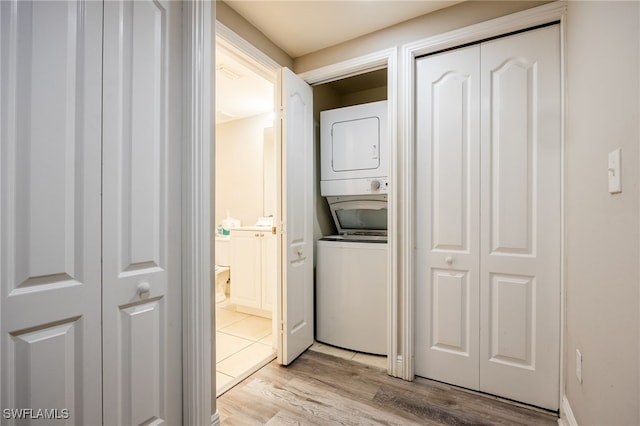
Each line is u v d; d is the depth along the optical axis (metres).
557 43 1.59
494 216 1.74
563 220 1.53
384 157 2.30
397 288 1.96
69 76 0.99
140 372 1.19
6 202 0.87
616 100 0.93
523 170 1.66
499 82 1.72
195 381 1.34
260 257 3.04
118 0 1.13
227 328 2.79
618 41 0.92
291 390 1.81
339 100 3.15
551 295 1.60
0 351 0.86
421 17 1.89
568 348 1.47
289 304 2.12
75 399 1.01
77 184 1.01
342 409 1.63
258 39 2.00
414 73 1.95
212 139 1.44
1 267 0.86
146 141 1.21
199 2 1.38
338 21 1.93
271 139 3.62
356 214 2.74
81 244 1.02
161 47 1.28
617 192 0.92
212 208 1.44
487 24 1.70
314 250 2.61
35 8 0.92
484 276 1.76
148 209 1.22
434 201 1.90
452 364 1.85
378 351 2.22
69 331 1.00
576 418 1.32
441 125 1.88
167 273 1.29
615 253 0.93
